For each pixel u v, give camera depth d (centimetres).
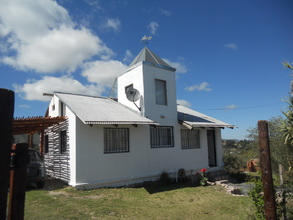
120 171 1081
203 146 1467
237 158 1588
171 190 1045
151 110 1247
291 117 513
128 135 1148
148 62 1277
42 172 978
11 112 221
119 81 1432
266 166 417
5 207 209
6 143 214
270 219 404
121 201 815
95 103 1238
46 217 602
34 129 1306
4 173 211
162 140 1293
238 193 1020
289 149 601
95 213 660
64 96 1219
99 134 1045
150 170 1191
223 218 648
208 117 1673
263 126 427
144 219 633
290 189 547
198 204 808
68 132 1062
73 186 953
